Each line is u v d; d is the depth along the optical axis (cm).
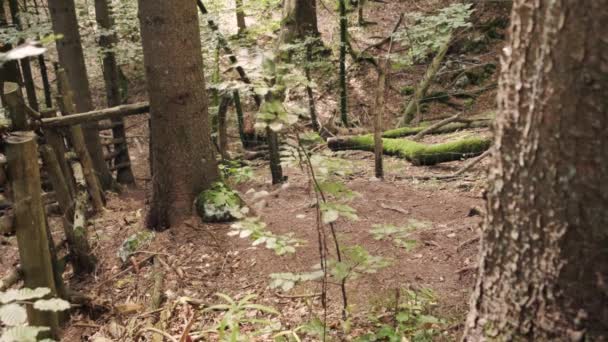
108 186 609
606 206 152
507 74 167
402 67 929
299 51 827
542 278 167
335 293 335
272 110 217
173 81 426
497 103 174
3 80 642
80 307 366
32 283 315
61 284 356
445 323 288
